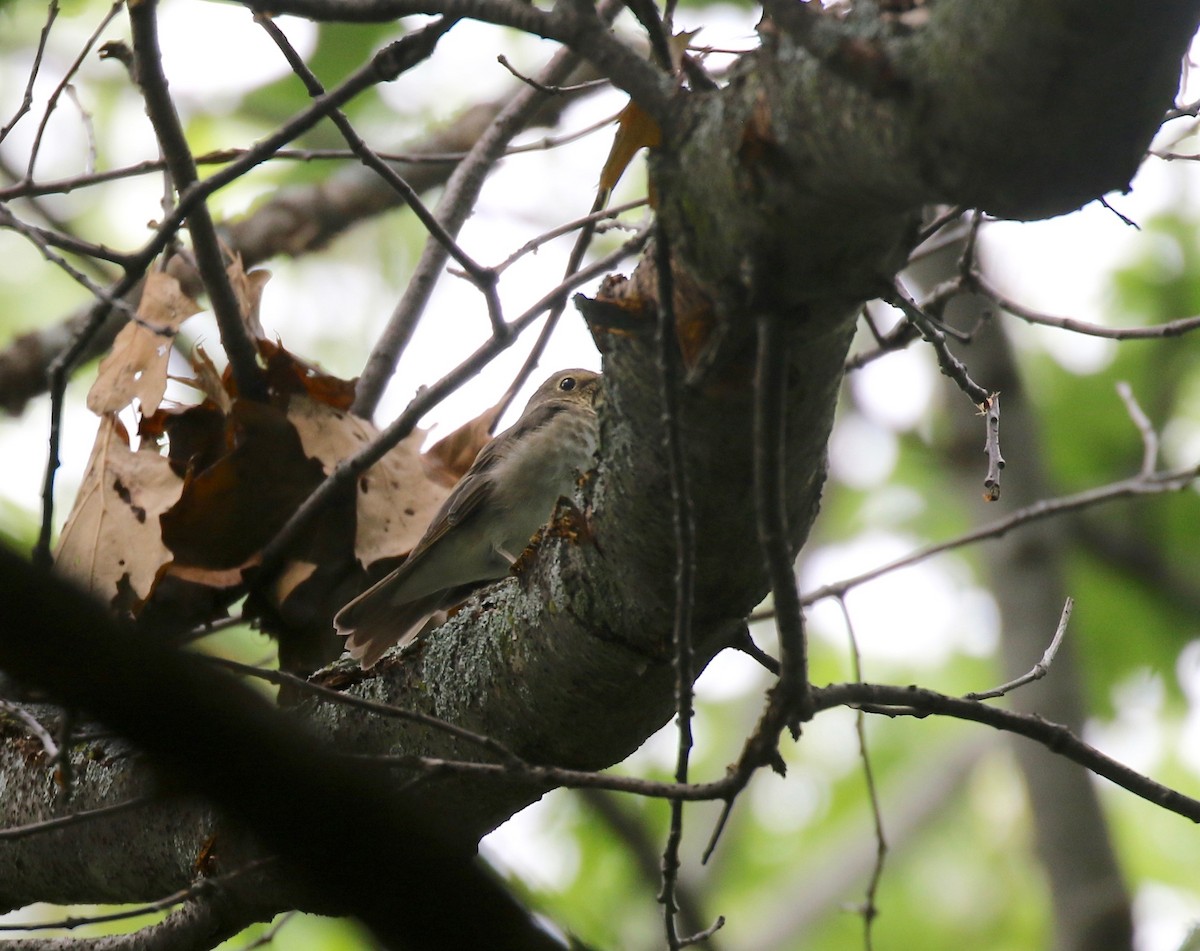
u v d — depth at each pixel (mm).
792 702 5199
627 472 5844
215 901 7668
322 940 14617
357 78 6125
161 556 8984
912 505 19328
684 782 5473
